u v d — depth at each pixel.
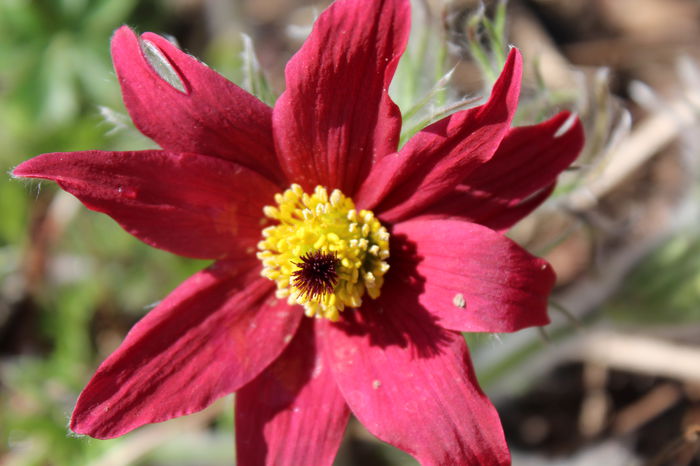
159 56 0.19
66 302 0.26
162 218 0.19
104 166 0.18
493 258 0.19
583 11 0.30
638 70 0.29
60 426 0.25
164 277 0.26
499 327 0.19
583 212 0.23
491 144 0.19
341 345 0.20
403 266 0.19
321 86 0.19
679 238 0.24
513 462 0.25
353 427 0.24
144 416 0.19
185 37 0.30
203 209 0.19
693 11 0.29
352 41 0.18
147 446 0.24
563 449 0.26
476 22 0.20
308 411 0.19
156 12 0.29
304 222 0.19
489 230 0.19
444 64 0.21
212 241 0.19
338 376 0.19
